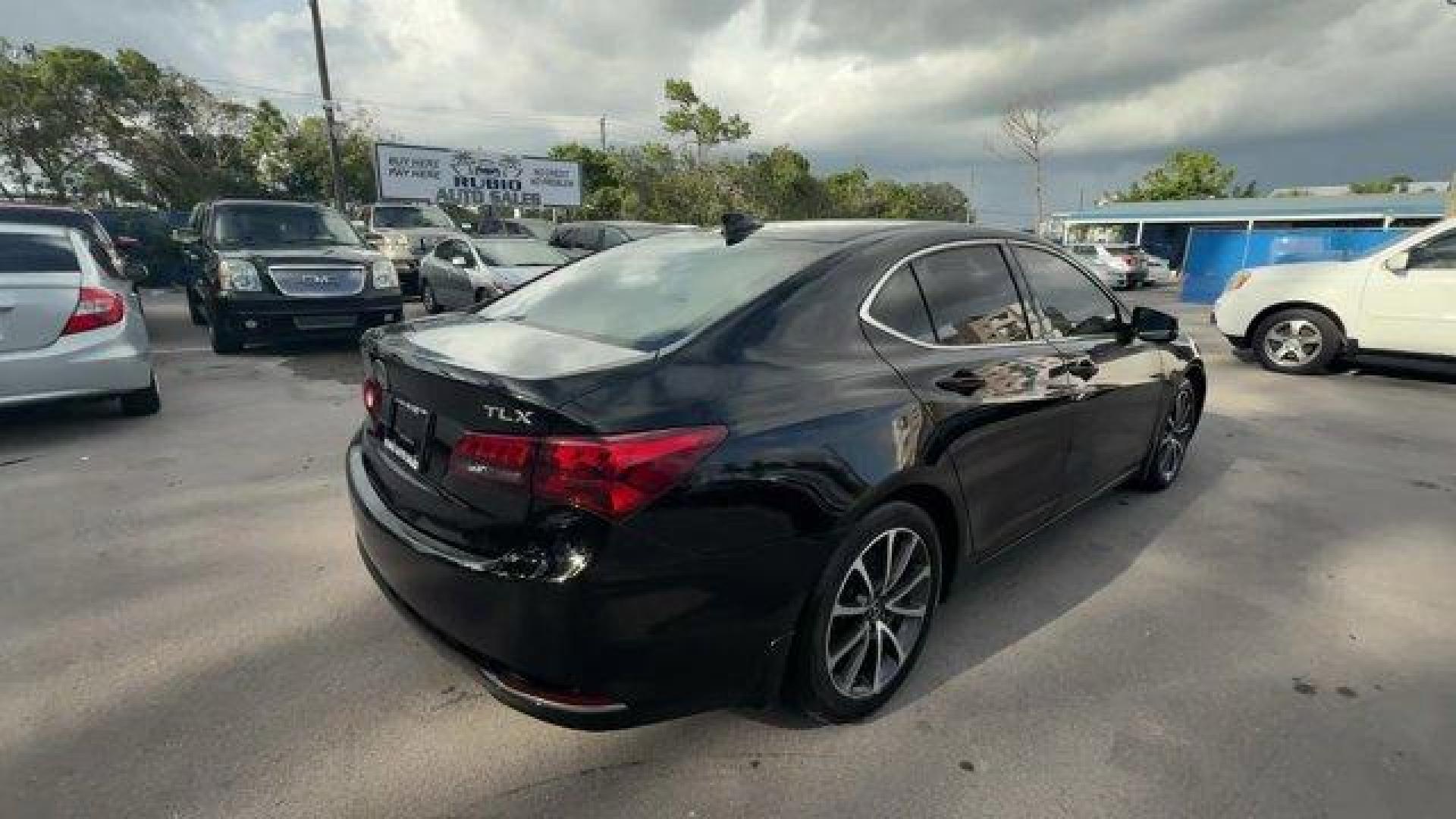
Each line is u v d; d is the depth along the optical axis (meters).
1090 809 2.22
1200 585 3.58
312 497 4.44
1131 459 4.20
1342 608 3.39
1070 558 3.84
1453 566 3.82
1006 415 3.00
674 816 2.16
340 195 22.59
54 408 6.34
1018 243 3.50
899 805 2.22
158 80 26.81
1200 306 18.19
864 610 2.52
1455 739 2.54
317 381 7.53
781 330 2.47
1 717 2.50
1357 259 8.29
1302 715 2.65
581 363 2.23
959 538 2.90
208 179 27.16
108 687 2.67
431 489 2.26
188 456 5.15
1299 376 8.54
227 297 8.12
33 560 3.61
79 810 2.14
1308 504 4.63
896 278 2.84
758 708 2.36
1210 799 2.26
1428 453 5.69
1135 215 40.56
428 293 12.68
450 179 25.73
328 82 21.98
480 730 2.49
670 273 2.99
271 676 2.75
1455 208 16.62
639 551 1.98
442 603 2.18
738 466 2.11
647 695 2.09
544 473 1.96
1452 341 7.63
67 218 7.29
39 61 24.53
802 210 38.53
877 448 2.42
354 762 2.34
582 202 32.53
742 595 2.15
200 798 2.20
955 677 2.83
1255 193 58.62
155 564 3.58
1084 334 3.72
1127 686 2.79
